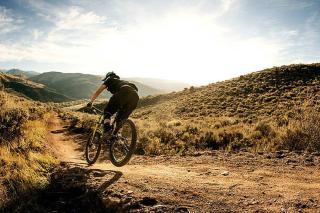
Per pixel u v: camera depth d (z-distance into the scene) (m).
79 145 13.12
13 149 7.52
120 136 6.55
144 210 4.50
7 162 6.53
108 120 6.38
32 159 7.16
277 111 31.38
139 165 7.66
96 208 4.88
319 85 42.38
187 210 4.43
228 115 34.88
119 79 6.55
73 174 6.42
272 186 5.30
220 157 8.05
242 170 6.57
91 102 6.83
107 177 6.05
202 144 12.18
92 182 5.73
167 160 8.16
